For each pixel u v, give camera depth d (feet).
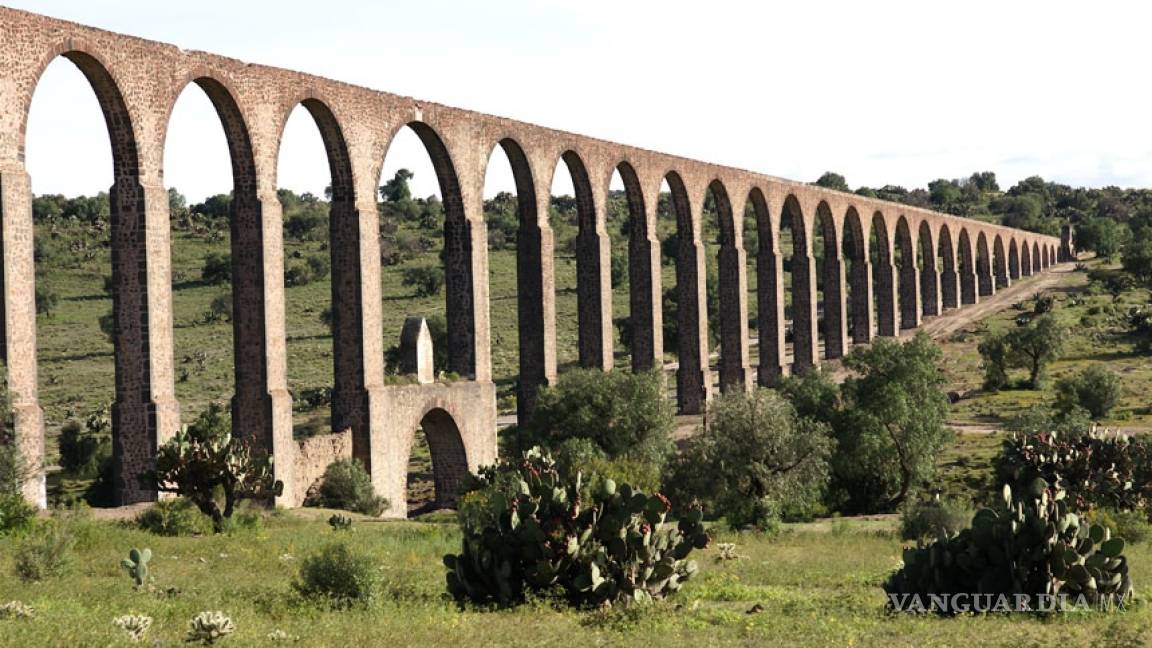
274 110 130.41
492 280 421.59
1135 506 140.77
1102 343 313.12
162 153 117.80
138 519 101.50
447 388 153.79
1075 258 613.11
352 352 141.18
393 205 586.86
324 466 134.62
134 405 114.52
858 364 170.81
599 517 69.51
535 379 172.76
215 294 398.62
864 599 73.15
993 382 261.24
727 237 229.25
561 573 67.87
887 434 162.50
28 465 98.63
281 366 129.59
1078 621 63.98
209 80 123.13
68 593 66.54
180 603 64.75
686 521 71.51
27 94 103.71
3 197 100.63
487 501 113.70
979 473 174.50
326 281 430.61
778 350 244.42
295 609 64.39
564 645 54.70
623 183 199.52
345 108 140.15
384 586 72.84
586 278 186.50
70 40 107.96
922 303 379.55
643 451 148.05
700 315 213.05
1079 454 143.64
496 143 165.89
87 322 350.84
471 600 68.69
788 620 63.98
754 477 138.72
